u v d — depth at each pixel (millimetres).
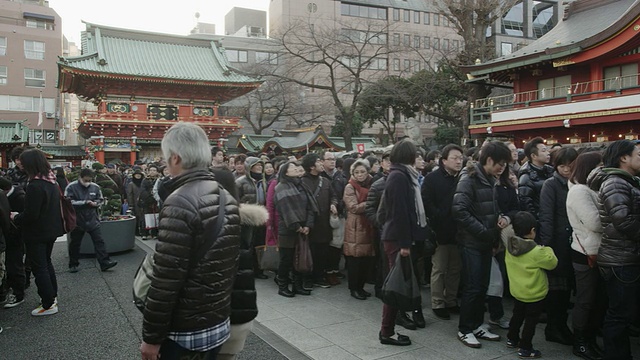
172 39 31266
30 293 5906
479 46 22047
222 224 2102
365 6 47562
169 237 1957
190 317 2004
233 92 30594
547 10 48719
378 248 5617
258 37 46438
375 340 4160
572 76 18562
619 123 17156
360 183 5738
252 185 6551
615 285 3277
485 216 4043
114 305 5285
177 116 29375
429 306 5273
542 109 18203
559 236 4031
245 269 2562
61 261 7781
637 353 3926
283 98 35656
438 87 25703
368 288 6152
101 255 6938
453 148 4656
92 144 28531
